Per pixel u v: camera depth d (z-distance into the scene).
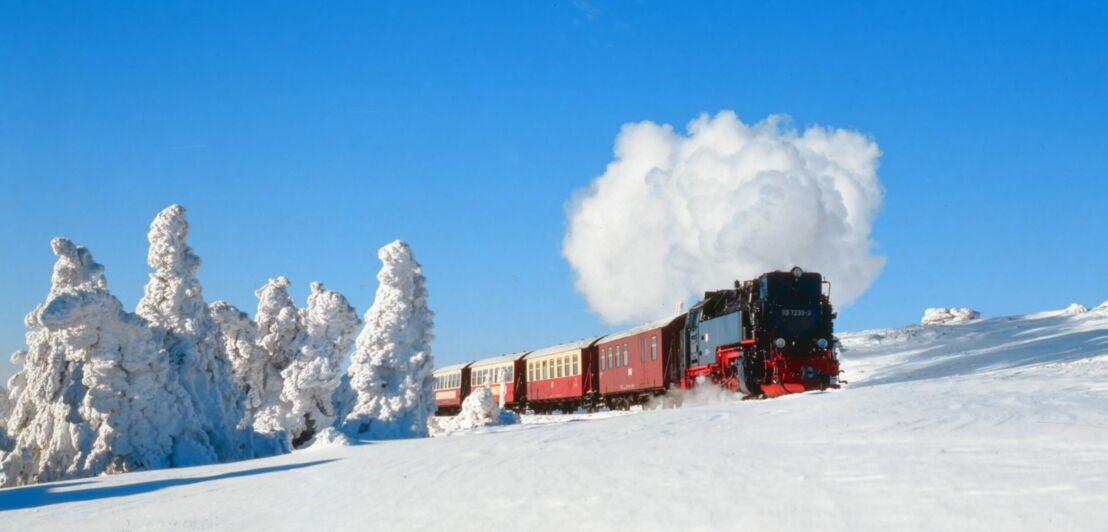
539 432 20.83
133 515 13.28
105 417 23.94
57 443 24.34
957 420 13.73
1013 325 65.44
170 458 24.34
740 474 10.68
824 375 32.75
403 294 31.56
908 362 53.53
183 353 26.27
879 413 15.74
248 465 21.11
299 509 12.12
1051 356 43.59
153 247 27.16
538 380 54.19
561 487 11.17
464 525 9.47
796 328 33.62
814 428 14.57
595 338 50.31
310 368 31.59
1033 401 15.65
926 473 9.55
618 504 9.61
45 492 18.69
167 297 26.69
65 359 24.81
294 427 31.50
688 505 9.16
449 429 32.53
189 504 13.97
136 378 24.23
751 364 33.69
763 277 34.00
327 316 32.16
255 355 34.12
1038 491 8.20
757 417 18.08
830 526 7.71
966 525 7.31
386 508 11.27
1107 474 8.70
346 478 15.31
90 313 23.38
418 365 31.22
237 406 28.03
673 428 17.67
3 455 25.62
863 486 9.19
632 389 44.03
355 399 31.67
